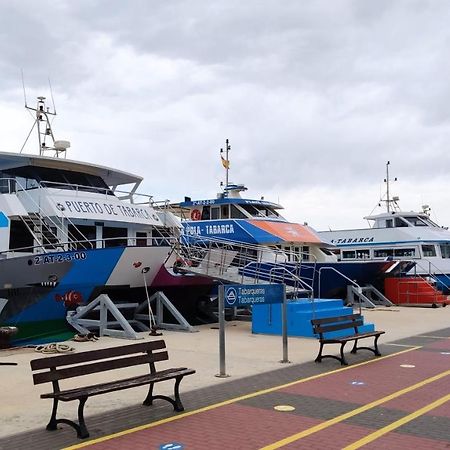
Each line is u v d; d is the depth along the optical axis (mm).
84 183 17422
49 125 19391
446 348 11898
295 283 18375
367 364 9922
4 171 16547
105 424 6223
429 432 5832
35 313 14172
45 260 13789
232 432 5879
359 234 32219
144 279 15664
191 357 10898
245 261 20266
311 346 12359
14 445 5527
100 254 14258
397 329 15789
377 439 5609
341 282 24375
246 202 24266
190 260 17828
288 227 24016
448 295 30281
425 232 30484
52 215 14734
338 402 7121
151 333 14938
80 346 12820
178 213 25766
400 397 7375
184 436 5754
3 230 14148
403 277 27141
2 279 13625
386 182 36906
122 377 9062
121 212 16172
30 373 9570
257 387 8031
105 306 14664
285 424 6156
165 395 7504
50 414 6727
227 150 28688
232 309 19422
